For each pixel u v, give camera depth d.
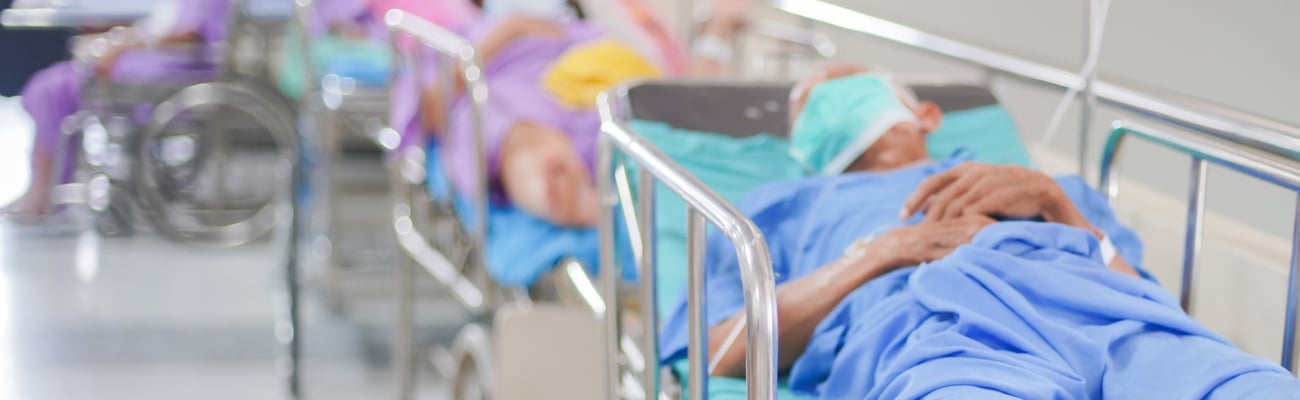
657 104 2.38
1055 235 1.88
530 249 2.68
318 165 4.21
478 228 2.69
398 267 3.33
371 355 3.86
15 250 4.92
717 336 1.96
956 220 1.92
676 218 2.20
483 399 2.63
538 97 2.99
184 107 4.70
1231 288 2.19
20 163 6.40
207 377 3.63
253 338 3.98
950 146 2.33
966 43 2.41
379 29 4.09
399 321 3.34
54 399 3.43
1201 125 1.84
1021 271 1.77
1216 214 2.55
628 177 2.19
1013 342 1.66
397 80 3.37
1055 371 1.61
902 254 1.88
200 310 4.25
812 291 1.90
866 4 3.88
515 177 2.79
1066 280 1.75
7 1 6.76
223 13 4.84
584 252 2.67
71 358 3.76
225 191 5.20
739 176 2.29
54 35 6.96
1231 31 2.44
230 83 4.68
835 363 1.81
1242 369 1.54
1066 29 2.96
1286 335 1.77
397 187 3.32
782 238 2.11
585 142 2.91
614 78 3.11
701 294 1.59
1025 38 3.13
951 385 1.54
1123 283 1.79
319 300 4.35
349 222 4.78
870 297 1.85
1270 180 1.71
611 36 3.29
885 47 3.92
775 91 2.45
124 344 3.90
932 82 2.45
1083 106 2.21
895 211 2.02
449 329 4.02
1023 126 3.27
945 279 1.76
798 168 2.30
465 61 2.71
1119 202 2.50
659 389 1.89
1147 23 2.69
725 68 3.45
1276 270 2.08
